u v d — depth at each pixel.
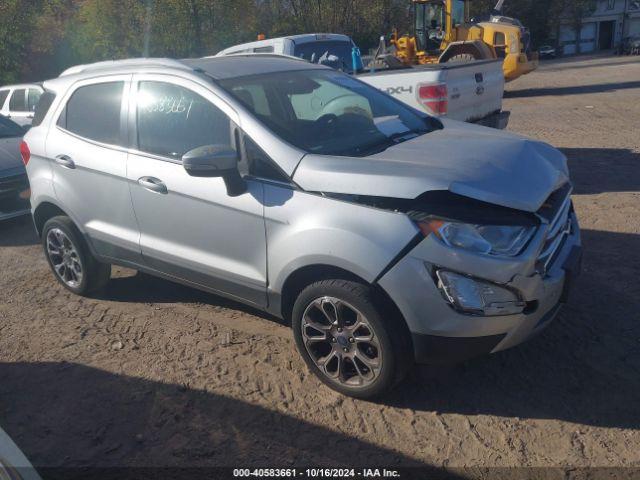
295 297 3.75
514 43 18.56
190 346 4.29
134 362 4.13
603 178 7.90
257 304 3.89
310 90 4.39
